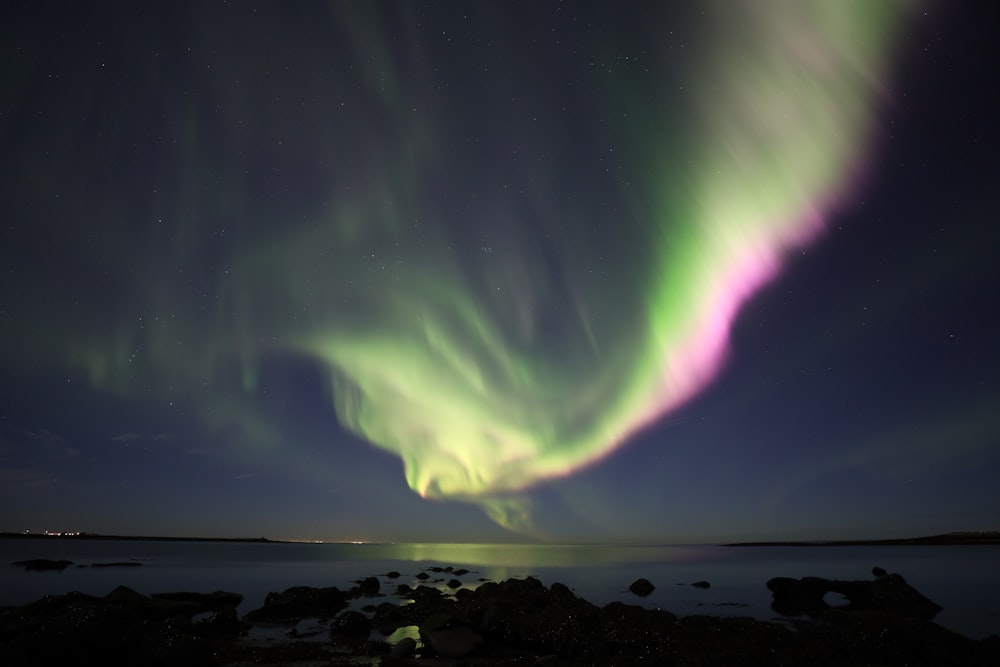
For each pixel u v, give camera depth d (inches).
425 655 754.8
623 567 2962.6
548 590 1262.3
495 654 775.1
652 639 792.3
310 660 719.7
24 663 589.9
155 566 2556.6
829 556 4478.3
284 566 2751.0
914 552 5280.5
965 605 1353.3
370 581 1643.7
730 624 871.7
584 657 745.6
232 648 777.6
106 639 621.3
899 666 711.1
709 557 4569.4
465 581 1968.5
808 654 737.0
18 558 3034.0
